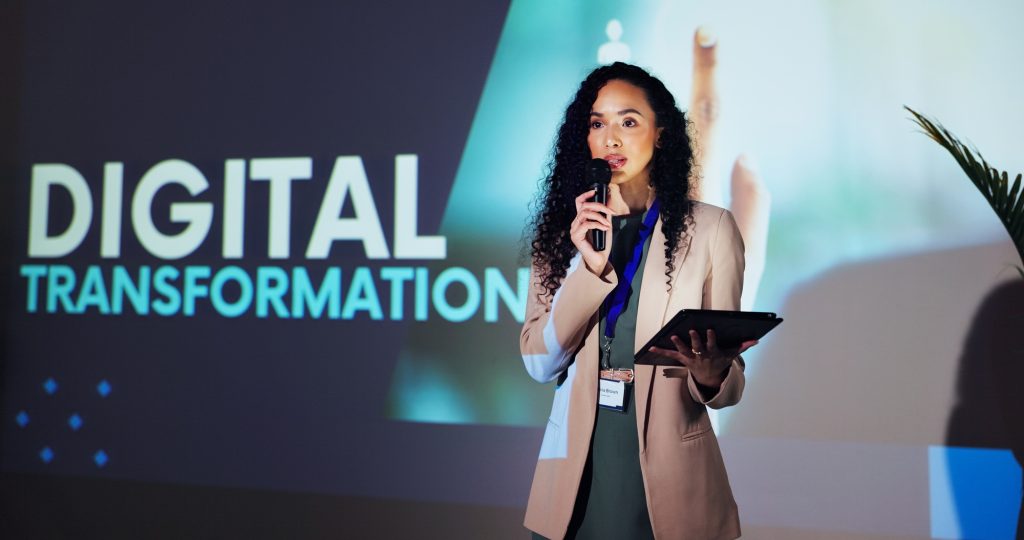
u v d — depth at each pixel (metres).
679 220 1.80
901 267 2.89
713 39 3.04
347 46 3.40
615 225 1.86
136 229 3.58
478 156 3.24
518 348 3.18
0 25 3.75
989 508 2.82
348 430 3.33
